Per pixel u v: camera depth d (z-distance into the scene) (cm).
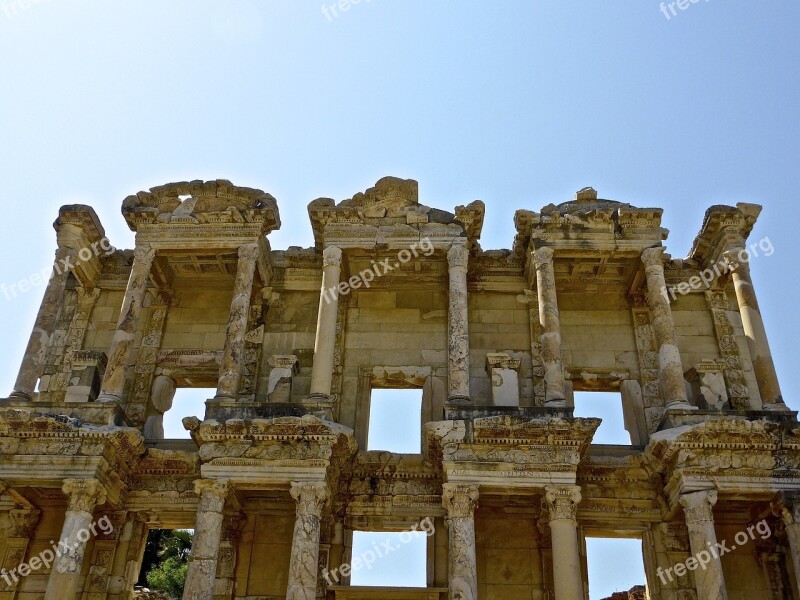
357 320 2828
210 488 2156
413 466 2456
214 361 2758
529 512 2469
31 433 2252
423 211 2709
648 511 2381
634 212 2636
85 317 2858
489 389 2691
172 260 2806
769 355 2459
